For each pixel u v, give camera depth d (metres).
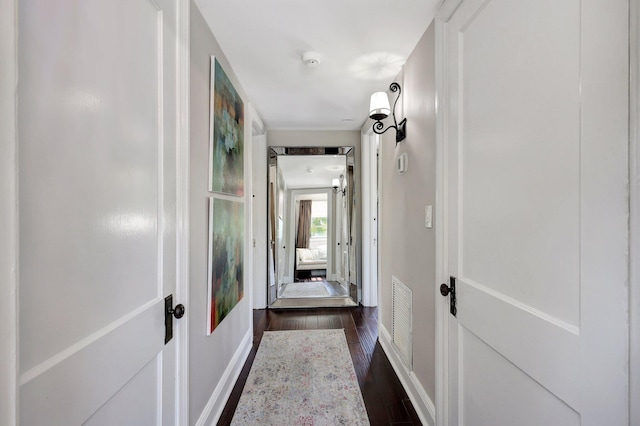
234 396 1.85
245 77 2.13
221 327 1.74
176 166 1.13
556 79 0.74
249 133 2.47
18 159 0.50
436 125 1.41
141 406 0.89
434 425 1.46
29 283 0.53
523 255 0.86
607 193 0.61
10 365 0.44
